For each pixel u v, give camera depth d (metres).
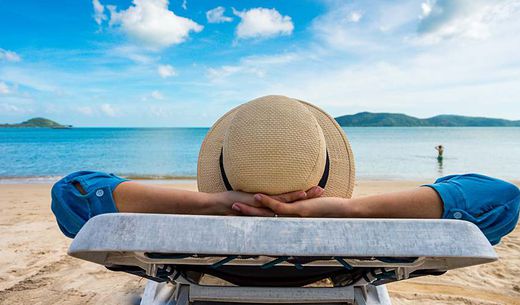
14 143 47.84
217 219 0.86
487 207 1.11
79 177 1.20
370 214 1.13
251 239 0.84
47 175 16.16
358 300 1.51
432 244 0.85
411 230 0.86
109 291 3.26
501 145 41.69
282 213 1.17
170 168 20.30
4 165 21.42
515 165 20.08
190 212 1.20
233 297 1.47
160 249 0.83
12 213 6.56
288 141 1.18
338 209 1.14
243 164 1.20
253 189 1.21
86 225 0.86
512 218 1.12
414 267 1.16
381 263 1.13
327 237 0.85
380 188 10.78
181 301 1.51
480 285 3.46
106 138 65.31
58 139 61.50
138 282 3.46
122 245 0.83
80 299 3.11
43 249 4.42
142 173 17.94
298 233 0.85
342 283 1.69
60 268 3.81
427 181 13.04
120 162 23.31
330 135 1.60
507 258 4.16
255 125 1.20
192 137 68.12
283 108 1.23
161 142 50.69
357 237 0.85
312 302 1.49
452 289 3.37
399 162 22.22
